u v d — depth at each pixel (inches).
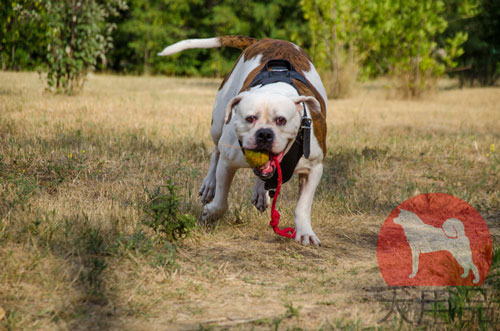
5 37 1027.9
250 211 225.8
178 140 350.6
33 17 692.7
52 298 137.4
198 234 194.5
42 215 189.6
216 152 228.8
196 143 346.6
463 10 969.5
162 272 157.6
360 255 187.9
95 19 585.3
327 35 718.5
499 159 337.4
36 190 223.1
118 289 144.9
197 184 260.1
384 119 506.6
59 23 570.9
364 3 716.0
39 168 263.0
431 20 716.0
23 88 635.5
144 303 139.2
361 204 246.2
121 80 942.4
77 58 589.9
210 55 1311.5
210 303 143.3
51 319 127.2
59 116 419.2
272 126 157.0
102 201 219.9
